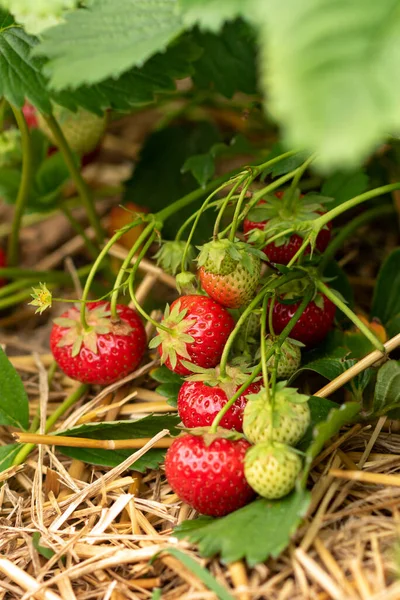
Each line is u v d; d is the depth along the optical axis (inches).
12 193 23.7
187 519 18.2
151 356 21.6
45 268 26.5
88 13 17.9
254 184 23.8
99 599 17.5
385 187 18.7
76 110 19.7
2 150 23.4
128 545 18.1
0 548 18.4
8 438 21.2
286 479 16.8
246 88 22.2
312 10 14.3
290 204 19.5
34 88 19.4
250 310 18.1
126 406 20.8
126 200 24.5
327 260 20.5
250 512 17.1
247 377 18.3
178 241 19.8
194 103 25.2
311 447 16.8
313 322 19.6
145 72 19.9
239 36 21.5
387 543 17.0
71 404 21.0
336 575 16.6
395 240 25.0
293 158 19.6
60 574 17.6
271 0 14.5
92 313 20.2
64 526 18.8
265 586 16.7
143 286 22.9
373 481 17.6
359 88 14.1
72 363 20.2
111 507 18.7
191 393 18.4
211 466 17.3
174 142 24.8
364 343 20.1
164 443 19.5
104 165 30.3
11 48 19.5
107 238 25.2
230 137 26.4
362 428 19.2
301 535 17.2
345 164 14.8
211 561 17.3
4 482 19.6
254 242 19.0
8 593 17.9
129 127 31.8
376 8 14.3
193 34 21.7
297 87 14.1
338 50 14.2
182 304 18.9
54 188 23.7
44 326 24.8
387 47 14.2
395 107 14.1
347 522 17.4
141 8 17.9
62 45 17.5
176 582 17.5
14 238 24.2
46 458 20.3
